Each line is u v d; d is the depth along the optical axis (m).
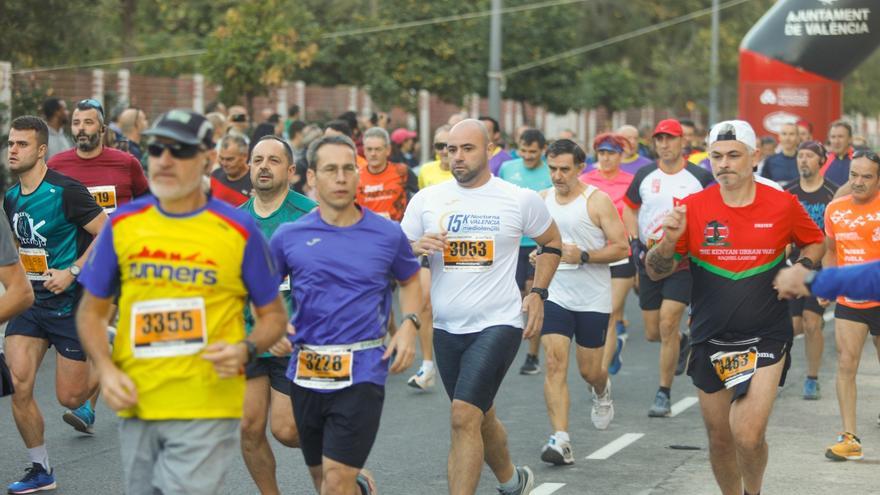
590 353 12.56
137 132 19.75
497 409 14.35
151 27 48.94
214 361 6.65
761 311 9.12
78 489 10.59
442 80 41.84
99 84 32.66
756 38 30.55
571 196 12.54
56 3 30.97
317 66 43.34
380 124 27.50
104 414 13.57
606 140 16.91
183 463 6.80
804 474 11.41
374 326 8.11
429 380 15.41
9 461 11.55
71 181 10.92
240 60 32.31
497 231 9.62
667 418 13.97
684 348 16.81
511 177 17.12
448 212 9.71
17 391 10.54
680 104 65.44
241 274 6.86
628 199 15.52
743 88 30.70
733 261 9.17
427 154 51.69
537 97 50.28
